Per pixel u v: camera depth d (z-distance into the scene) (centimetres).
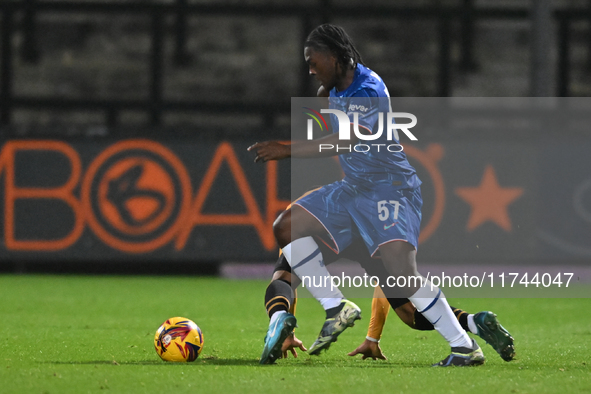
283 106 4656
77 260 4341
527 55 5766
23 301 3153
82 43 5606
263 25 5797
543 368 1541
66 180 4334
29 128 4331
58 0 4769
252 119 5231
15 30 5525
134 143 4338
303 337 2158
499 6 5634
